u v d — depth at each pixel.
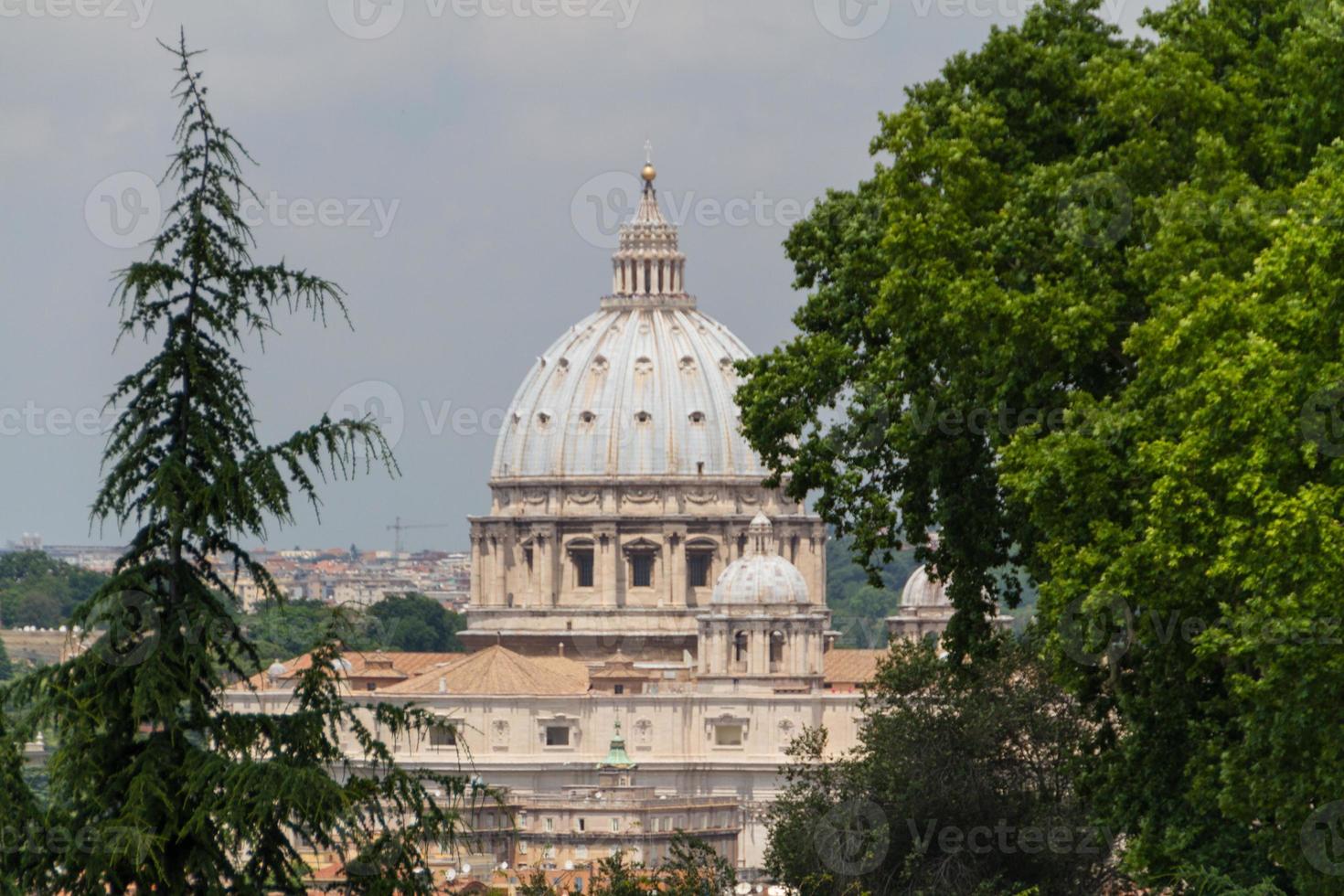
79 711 155.75
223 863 158.75
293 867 160.62
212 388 160.75
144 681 155.38
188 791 154.50
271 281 162.75
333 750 162.75
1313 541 191.50
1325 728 194.50
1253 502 196.00
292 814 158.62
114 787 156.62
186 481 157.88
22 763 156.38
